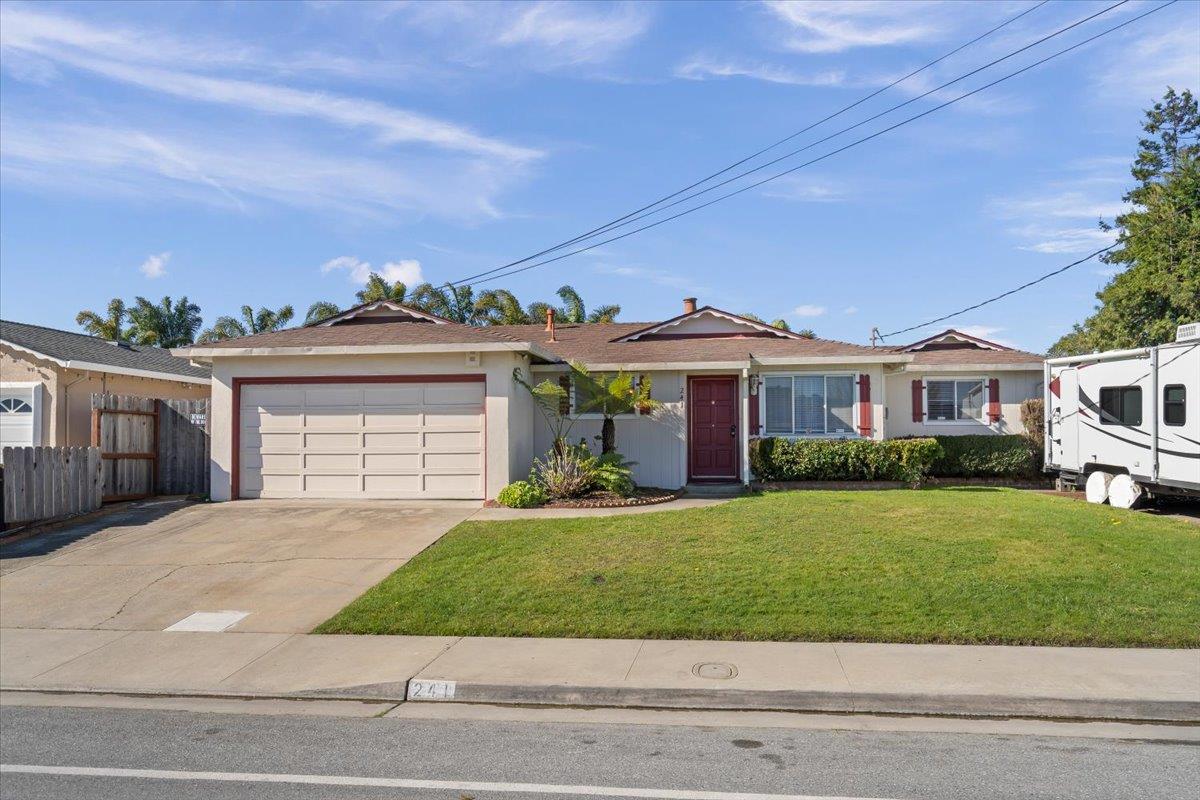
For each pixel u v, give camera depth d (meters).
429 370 15.28
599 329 23.81
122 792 4.91
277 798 4.78
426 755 5.48
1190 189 25.95
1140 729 5.88
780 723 6.09
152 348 24.30
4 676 7.47
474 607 8.84
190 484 18.09
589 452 16.28
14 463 12.98
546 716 6.34
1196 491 12.61
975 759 5.29
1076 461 15.70
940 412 20.08
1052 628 7.70
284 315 39.91
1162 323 24.47
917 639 7.64
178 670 7.50
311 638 8.30
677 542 10.91
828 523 11.83
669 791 4.80
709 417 18.30
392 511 14.10
